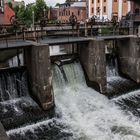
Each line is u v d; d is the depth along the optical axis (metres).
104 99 22.08
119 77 26.84
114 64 27.12
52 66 21.66
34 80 19.42
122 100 22.53
